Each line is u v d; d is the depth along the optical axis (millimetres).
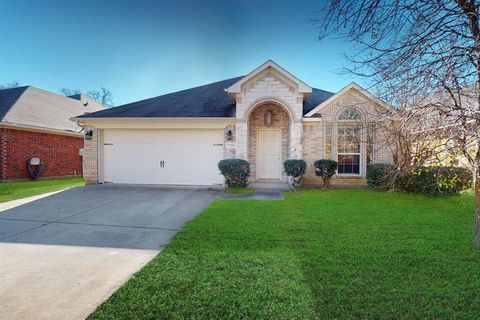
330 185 11492
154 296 2934
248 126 11883
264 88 11133
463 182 8297
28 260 3992
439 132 3650
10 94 17062
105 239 4977
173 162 11781
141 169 11906
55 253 4277
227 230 5266
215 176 11602
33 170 14688
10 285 3238
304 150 11578
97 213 7020
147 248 4504
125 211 7242
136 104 13414
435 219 6031
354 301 2781
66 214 6914
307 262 3748
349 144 11508
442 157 4203
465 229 5266
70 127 17078
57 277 3445
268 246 4406
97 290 3117
